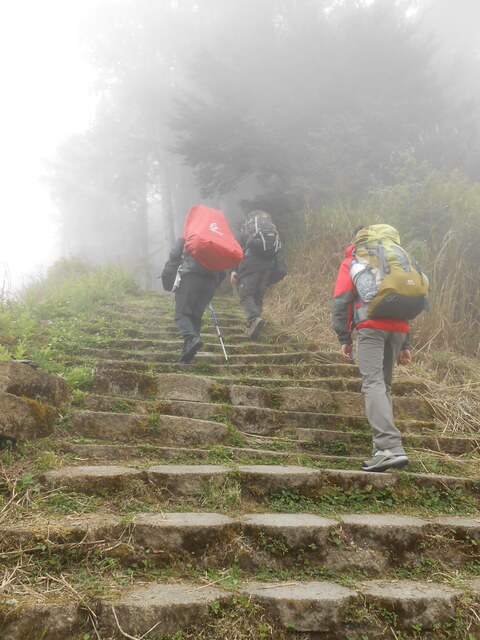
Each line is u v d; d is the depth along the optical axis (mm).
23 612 2029
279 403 4719
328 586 2467
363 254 3963
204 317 7500
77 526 2514
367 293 3799
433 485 3480
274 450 3998
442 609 2367
